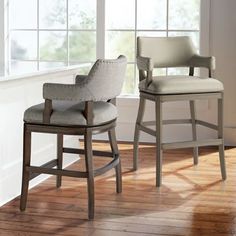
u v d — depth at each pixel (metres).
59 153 3.59
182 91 3.74
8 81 3.30
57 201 3.38
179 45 4.20
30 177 3.19
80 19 5.40
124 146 5.07
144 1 5.25
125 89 5.41
